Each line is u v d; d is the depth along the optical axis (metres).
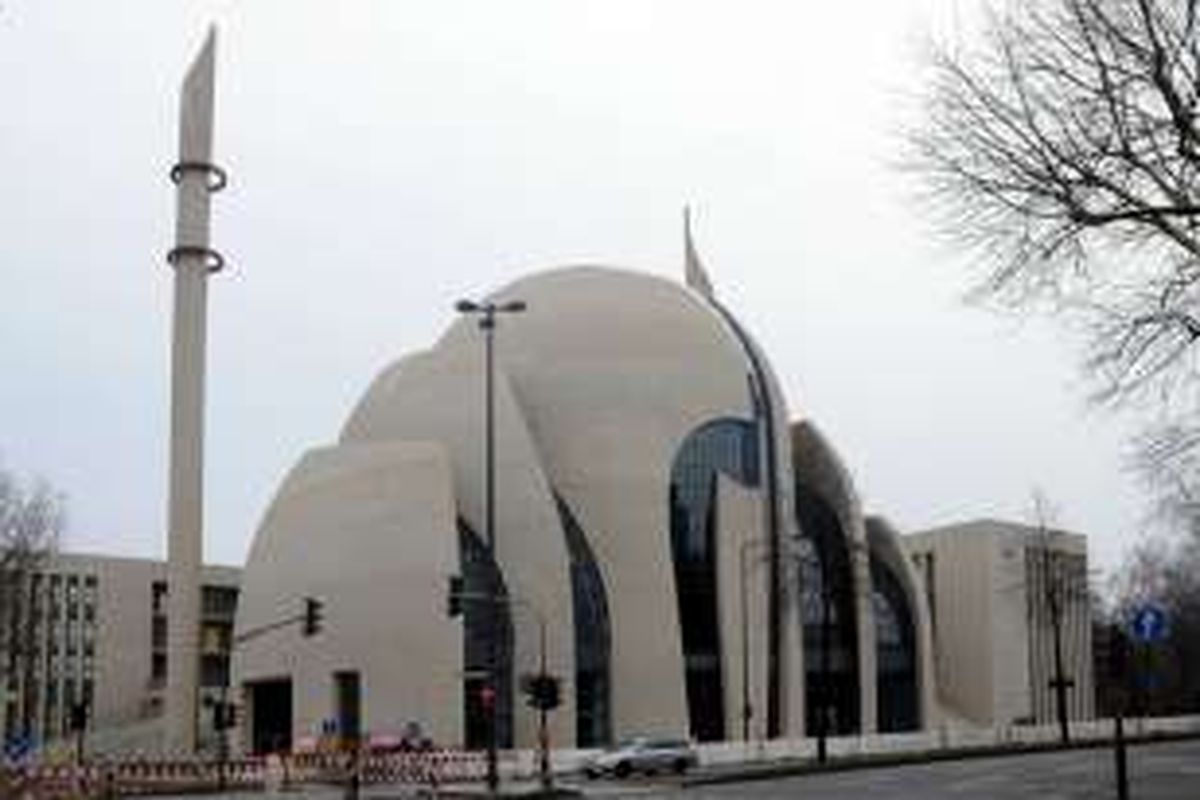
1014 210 19.17
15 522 92.00
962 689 114.31
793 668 97.81
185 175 78.69
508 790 49.31
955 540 115.81
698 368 98.81
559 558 89.81
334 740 72.12
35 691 117.06
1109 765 52.59
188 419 77.50
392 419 95.38
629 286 100.75
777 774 53.59
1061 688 86.62
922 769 55.03
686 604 96.69
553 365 97.88
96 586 123.69
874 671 102.75
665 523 95.12
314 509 86.88
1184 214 18.27
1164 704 116.38
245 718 87.31
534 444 93.81
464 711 83.31
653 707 92.38
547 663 88.00
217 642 129.88
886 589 108.44
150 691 121.50
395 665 82.38
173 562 77.06
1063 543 117.19
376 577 83.44
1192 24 18.08
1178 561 119.38
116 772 55.34
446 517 84.31
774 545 98.94
